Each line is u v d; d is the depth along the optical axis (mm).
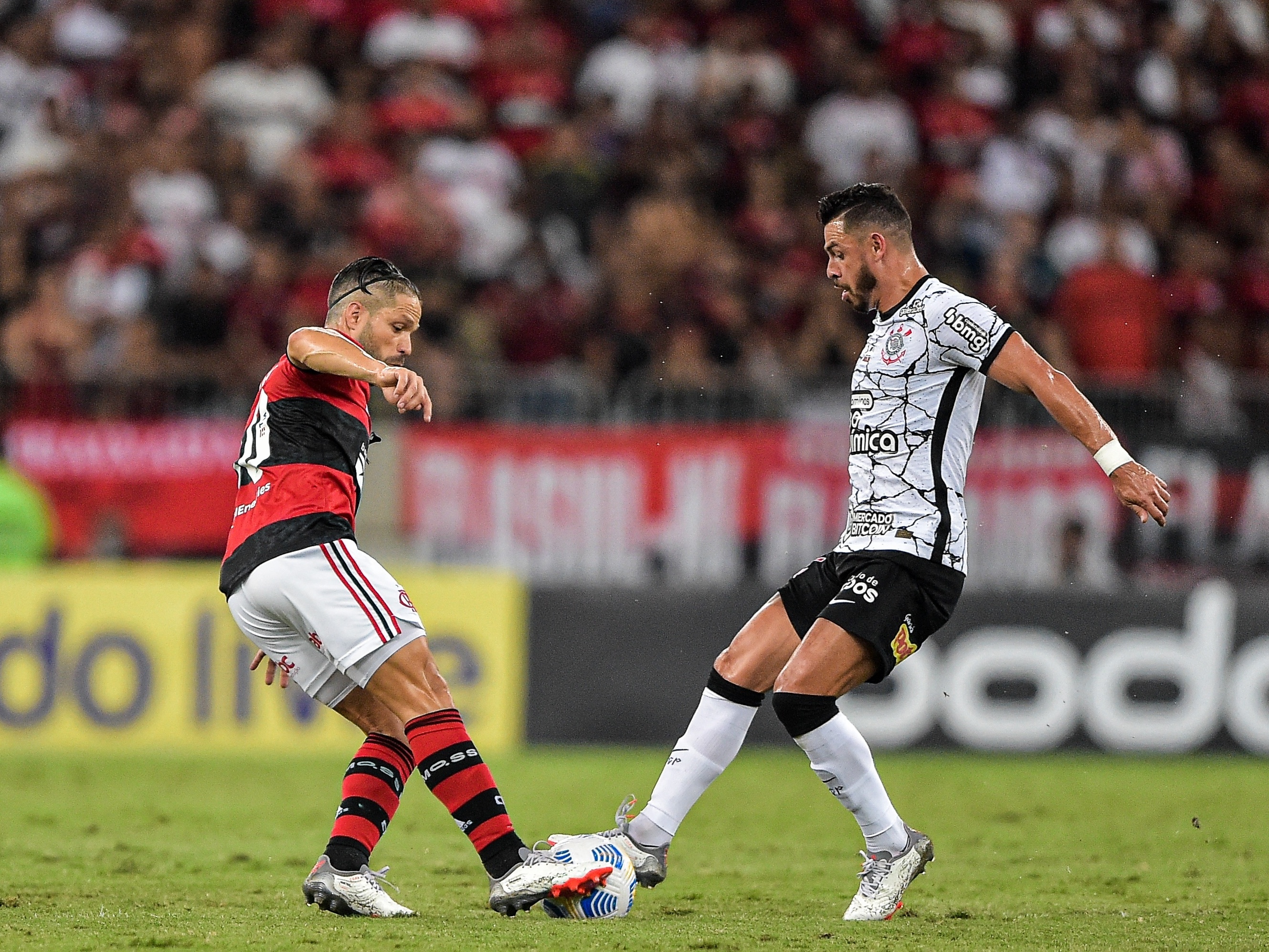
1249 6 57875
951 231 47344
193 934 14836
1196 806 27578
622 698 35156
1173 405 38000
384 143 49750
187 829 24188
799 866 21141
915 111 51969
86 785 29203
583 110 52344
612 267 45344
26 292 46094
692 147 49375
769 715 35656
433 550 37062
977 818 26141
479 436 37188
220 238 46375
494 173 50000
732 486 37000
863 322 44000
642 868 17172
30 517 36469
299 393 16266
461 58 52938
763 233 47219
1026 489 36375
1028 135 51531
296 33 51688
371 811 16438
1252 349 48562
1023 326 44094
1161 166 51969
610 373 42500
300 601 15828
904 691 34562
